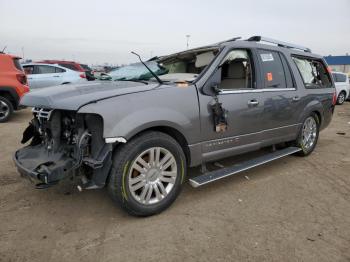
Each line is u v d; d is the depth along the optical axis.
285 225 2.89
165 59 4.54
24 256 2.39
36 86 11.23
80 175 2.78
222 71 4.16
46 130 3.13
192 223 2.91
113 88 3.04
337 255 2.44
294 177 4.17
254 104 3.80
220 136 3.50
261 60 4.03
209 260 2.37
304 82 4.78
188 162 3.33
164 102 2.98
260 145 4.07
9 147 5.49
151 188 2.97
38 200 3.36
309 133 5.05
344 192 3.69
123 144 2.79
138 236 2.68
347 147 5.90
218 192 3.63
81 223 2.89
